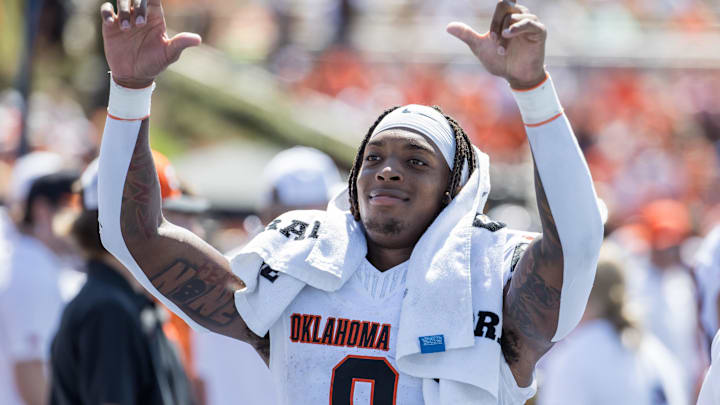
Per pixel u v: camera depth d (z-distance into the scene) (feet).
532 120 26.16
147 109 29.30
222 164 116.16
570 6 220.43
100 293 38.52
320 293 28.66
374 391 27.20
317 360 27.91
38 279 49.19
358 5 201.98
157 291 30.12
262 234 29.32
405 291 27.89
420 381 27.12
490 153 176.24
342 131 135.44
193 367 48.62
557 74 205.57
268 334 29.96
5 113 85.61
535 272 26.43
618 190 180.14
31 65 76.23
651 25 222.07
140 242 29.50
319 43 195.52
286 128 133.39
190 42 28.07
